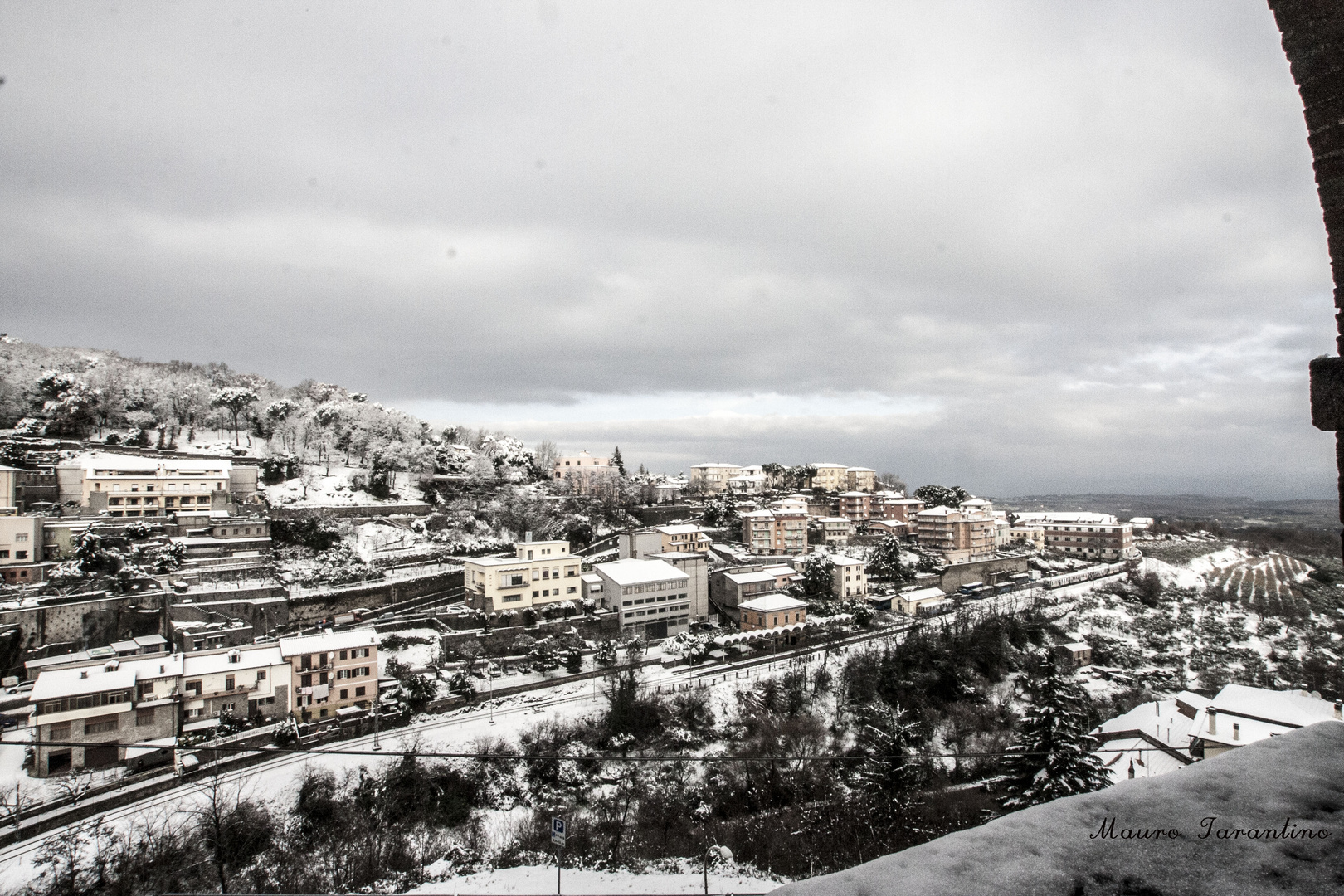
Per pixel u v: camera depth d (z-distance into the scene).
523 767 44.34
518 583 68.56
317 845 35.25
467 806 40.81
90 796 36.72
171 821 35.06
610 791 42.97
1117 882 3.01
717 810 41.22
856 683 57.88
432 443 113.88
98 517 67.38
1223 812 3.60
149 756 40.31
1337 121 4.72
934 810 39.66
